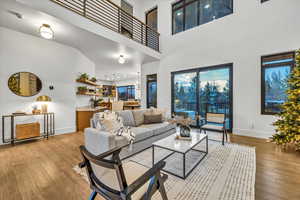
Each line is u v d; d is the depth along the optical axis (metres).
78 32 3.10
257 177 1.78
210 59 4.30
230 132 3.95
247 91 3.65
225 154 2.48
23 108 3.31
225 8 4.16
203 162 2.19
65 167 2.07
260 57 3.45
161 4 5.53
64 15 2.62
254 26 3.52
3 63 3.04
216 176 1.81
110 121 2.46
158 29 5.64
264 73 3.45
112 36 3.55
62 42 3.76
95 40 3.55
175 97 5.24
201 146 2.89
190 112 4.84
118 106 5.86
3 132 3.00
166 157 2.36
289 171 1.91
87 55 4.81
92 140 2.36
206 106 4.45
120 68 7.10
